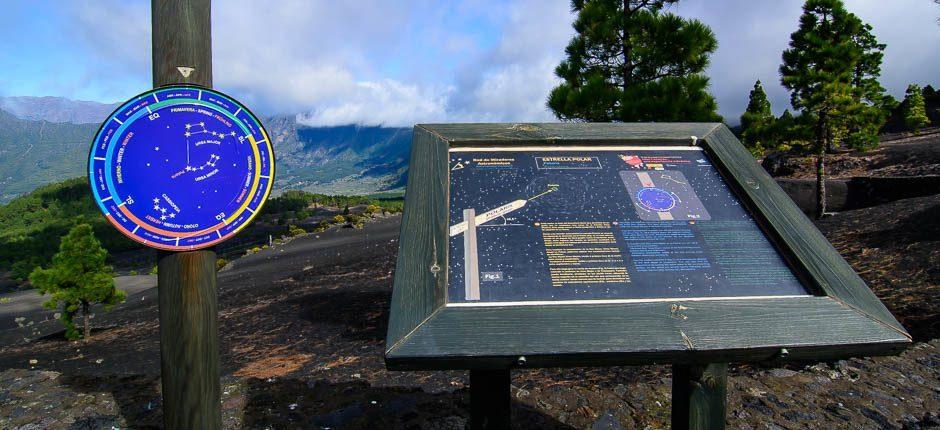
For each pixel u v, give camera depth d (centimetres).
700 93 804
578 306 168
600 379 420
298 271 2139
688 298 174
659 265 184
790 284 183
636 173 219
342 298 1227
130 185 205
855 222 1246
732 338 162
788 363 434
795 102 1708
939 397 343
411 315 160
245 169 218
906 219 1113
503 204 199
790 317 169
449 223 191
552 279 176
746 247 195
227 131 216
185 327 218
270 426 359
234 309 1364
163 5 218
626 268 182
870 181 1808
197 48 223
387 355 151
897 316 579
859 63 2673
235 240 7156
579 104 845
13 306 4253
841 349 166
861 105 1647
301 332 885
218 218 215
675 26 852
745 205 211
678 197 211
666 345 157
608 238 192
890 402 337
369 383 472
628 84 902
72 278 1484
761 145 2919
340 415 368
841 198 1834
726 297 176
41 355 1233
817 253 187
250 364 665
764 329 165
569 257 184
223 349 819
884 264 828
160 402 416
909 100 3209
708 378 190
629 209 204
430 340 155
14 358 1255
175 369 219
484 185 206
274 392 435
